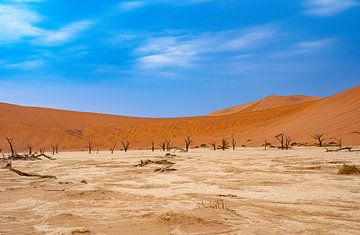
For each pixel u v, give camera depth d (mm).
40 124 134125
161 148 103500
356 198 14352
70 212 11867
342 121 87875
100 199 14578
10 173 29266
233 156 49844
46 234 8938
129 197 15234
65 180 24094
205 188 18391
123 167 35875
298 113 114750
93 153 83625
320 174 23625
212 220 9438
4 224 10289
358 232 8930
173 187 19141
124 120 155500
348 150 54375
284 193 15961
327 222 10078
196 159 45781
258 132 109875
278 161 36875
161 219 9594
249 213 11148
